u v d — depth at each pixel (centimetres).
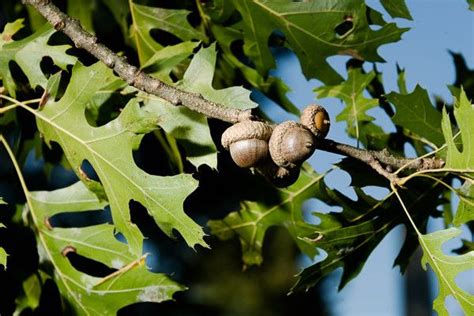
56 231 86
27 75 83
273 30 89
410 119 87
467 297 80
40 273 87
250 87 98
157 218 80
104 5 95
